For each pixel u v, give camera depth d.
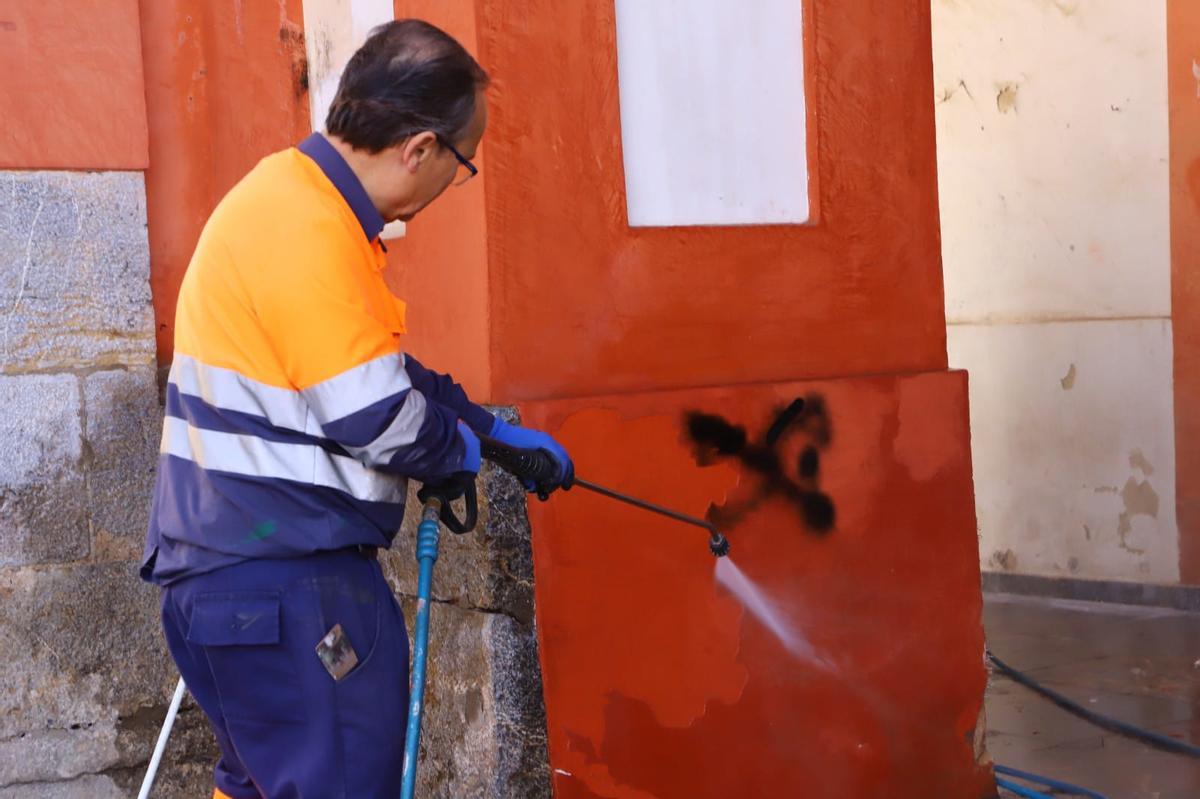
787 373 3.95
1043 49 7.36
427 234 3.69
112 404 4.18
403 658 2.62
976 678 4.26
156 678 4.25
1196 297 6.76
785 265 3.95
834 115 4.05
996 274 7.71
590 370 3.57
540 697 3.42
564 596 3.45
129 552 4.21
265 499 2.48
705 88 3.83
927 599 4.15
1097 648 6.23
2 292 4.04
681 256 3.74
